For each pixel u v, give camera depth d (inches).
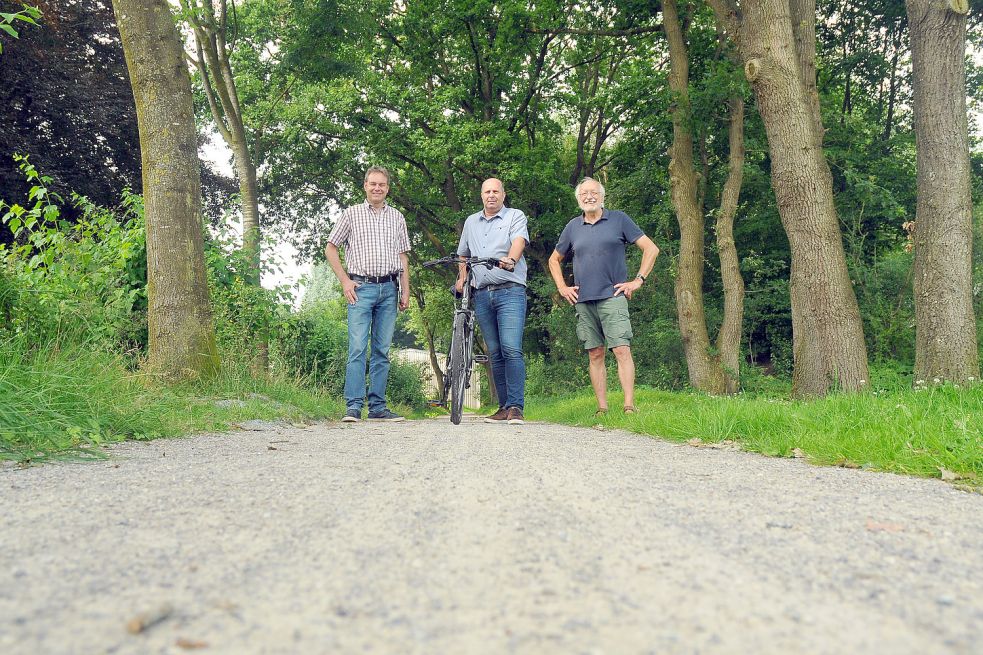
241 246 362.3
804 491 100.6
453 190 826.2
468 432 203.5
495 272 260.5
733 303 517.0
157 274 252.7
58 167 534.6
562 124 879.7
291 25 638.5
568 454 142.5
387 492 92.8
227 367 282.0
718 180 668.7
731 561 61.2
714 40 622.2
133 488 94.7
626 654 40.1
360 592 51.6
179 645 40.4
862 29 645.9
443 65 816.9
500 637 42.7
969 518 83.6
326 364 508.4
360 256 272.8
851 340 311.9
